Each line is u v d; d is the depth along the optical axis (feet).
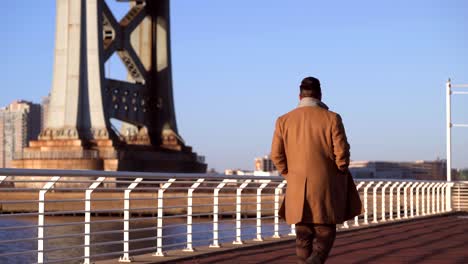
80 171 37.76
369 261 45.16
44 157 444.96
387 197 135.13
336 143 27.07
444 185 121.08
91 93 456.04
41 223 36.86
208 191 305.73
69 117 451.94
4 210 393.70
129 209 43.75
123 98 485.56
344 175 27.71
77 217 320.29
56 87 458.50
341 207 27.40
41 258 36.83
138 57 497.05
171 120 511.40
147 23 519.60
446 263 44.16
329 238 27.30
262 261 44.88
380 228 77.87
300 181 27.17
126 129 532.73
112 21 473.67
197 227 195.52
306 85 28.25
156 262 43.24
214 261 44.93
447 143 134.41
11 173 33.01
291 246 55.52
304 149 27.30
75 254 165.17
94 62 457.27
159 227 46.39
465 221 93.45
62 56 458.91
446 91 134.00
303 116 27.61
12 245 182.19
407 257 47.55
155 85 514.27
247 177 54.34
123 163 441.27
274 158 28.02
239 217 55.62
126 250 43.34
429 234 68.44
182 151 503.61
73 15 458.91
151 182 44.32
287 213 27.43
